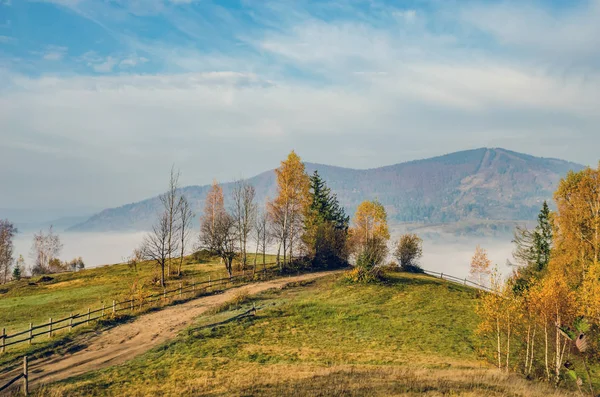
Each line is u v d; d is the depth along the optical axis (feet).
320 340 120.78
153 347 110.73
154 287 197.77
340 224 292.61
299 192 241.96
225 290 188.85
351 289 176.45
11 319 154.30
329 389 70.54
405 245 243.19
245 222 237.25
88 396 77.05
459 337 124.06
